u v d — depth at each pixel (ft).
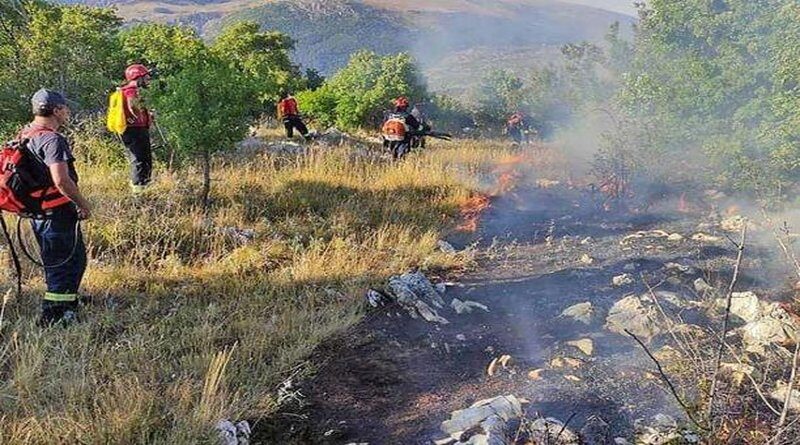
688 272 20.97
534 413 12.43
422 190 32.09
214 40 107.76
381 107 72.02
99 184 25.88
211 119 23.58
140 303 16.44
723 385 13.20
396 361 14.51
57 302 14.93
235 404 11.86
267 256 20.72
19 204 14.40
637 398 13.11
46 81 32.09
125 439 10.41
